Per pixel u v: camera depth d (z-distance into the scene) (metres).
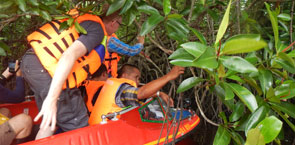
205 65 0.76
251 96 0.93
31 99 2.56
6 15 1.38
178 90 1.10
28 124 1.76
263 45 0.63
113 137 1.70
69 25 1.47
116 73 2.41
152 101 2.09
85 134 1.61
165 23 1.27
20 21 3.37
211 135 3.48
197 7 1.58
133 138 1.78
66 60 1.39
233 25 1.63
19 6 1.23
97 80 2.22
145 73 4.64
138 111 1.95
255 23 1.47
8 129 1.64
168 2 1.23
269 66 1.10
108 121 1.79
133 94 1.81
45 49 1.53
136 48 2.30
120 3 1.29
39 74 1.58
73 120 1.72
